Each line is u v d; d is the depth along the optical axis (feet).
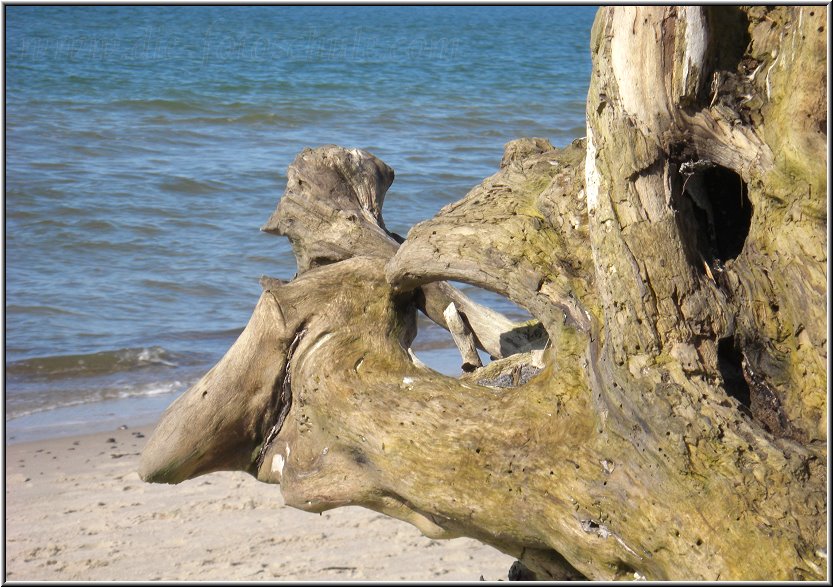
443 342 64.13
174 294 73.72
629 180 23.13
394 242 31.96
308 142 124.57
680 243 23.17
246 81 173.88
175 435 31.07
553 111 153.38
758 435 22.06
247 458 31.94
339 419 28.19
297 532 42.14
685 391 22.58
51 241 83.71
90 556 39.19
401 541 41.75
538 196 26.91
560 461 24.31
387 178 35.04
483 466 25.49
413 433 26.66
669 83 22.75
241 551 40.04
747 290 23.50
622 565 23.81
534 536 25.26
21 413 54.34
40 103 142.31
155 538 41.01
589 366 24.34
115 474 47.01
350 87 173.37
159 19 357.20
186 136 126.52
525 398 25.64
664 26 22.47
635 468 23.03
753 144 22.97
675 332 22.97
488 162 112.16
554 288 25.75
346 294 29.84
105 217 89.86
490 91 176.14
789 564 21.35
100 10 384.27
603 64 23.27
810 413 22.76
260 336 30.30
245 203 96.27
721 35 22.97
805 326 22.71
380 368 28.58
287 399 30.63
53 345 63.31
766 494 21.74
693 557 22.18
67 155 110.93
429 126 137.39
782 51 22.54
